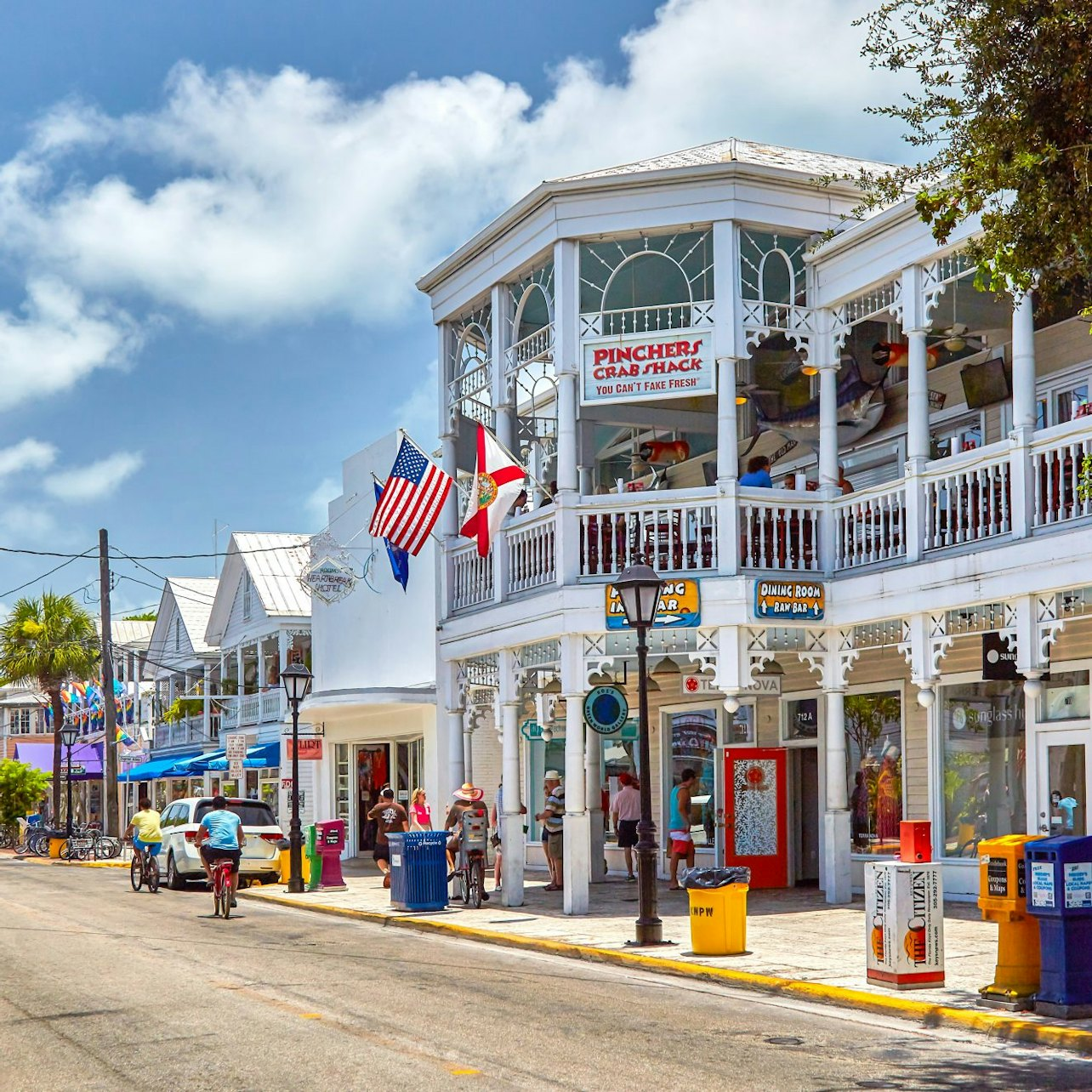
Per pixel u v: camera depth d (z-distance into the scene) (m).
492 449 21.11
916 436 18.39
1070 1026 10.30
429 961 15.52
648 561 19.31
